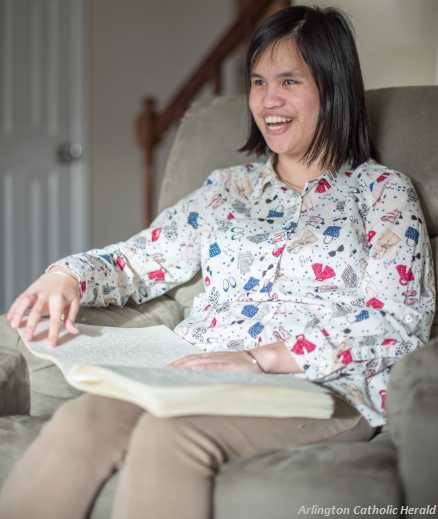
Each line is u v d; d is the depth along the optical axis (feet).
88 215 10.82
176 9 11.39
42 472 2.47
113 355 3.10
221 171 4.42
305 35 3.75
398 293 3.38
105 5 10.73
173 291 4.60
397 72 6.18
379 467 2.51
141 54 11.20
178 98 8.84
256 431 2.75
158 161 11.51
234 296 3.82
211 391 2.43
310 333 3.15
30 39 10.19
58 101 10.48
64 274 3.50
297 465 2.52
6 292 10.38
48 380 3.38
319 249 3.63
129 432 2.69
